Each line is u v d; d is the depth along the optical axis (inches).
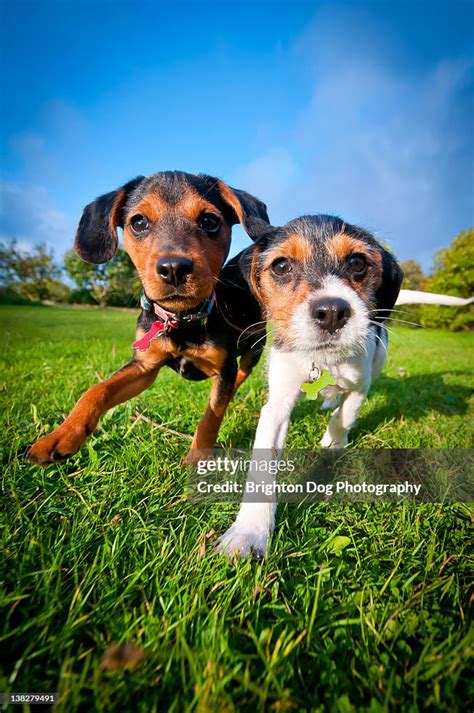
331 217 10.9
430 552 6.9
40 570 6.0
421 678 4.6
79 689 4.2
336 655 5.0
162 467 9.6
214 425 10.6
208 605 5.6
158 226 9.9
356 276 10.0
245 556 6.7
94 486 8.7
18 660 4.6
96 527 7.3
